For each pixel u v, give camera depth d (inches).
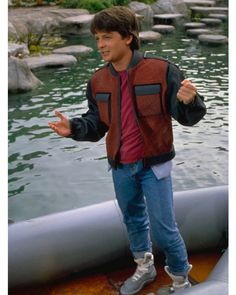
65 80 290.4
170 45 399.2
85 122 78.5
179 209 99.0
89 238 92.7
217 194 102.9
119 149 76.7
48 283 92.7
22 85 263.6
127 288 88.5
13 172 171.2
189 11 528.1
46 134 205.8
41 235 90.1
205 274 95.9
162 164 75.9
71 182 164.6
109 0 490.3
